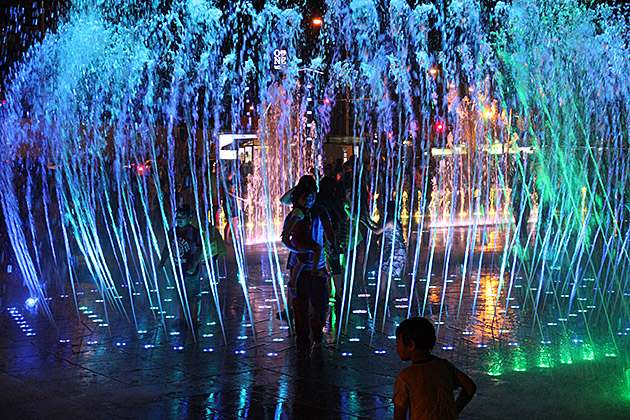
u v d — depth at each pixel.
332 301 10.16
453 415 3.86
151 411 5.82
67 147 23.75
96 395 6.25
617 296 10.77
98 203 19.22
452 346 7.79
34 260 13.77
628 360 7.16
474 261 14.81
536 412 5.63
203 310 9.89
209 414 5.74
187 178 18.14
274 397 6.14
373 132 34.03
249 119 29.48
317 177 23.38
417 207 25.14
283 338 8.25
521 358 7.27
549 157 24.91
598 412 5.60
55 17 30.02
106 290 11.63
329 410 5.80
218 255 9.71
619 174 23.16
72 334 8.56
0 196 14.90
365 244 11.73
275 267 13.99
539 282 12.08
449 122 30.89
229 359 7.38
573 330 8.58
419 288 11.54
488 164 27.41
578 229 19.62
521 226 19.12
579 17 26.78
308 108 33.19
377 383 6.50
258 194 26.50
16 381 6.69
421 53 31.61
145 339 8.28
